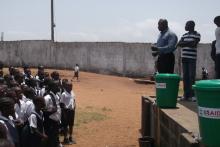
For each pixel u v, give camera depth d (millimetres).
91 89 27875
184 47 10891
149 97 12305
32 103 8148
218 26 9875
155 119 10406
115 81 33719
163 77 9516
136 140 12789
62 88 11656
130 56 38562
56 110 9633
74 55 39531
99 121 15930
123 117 16953
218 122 5344
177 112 8953
